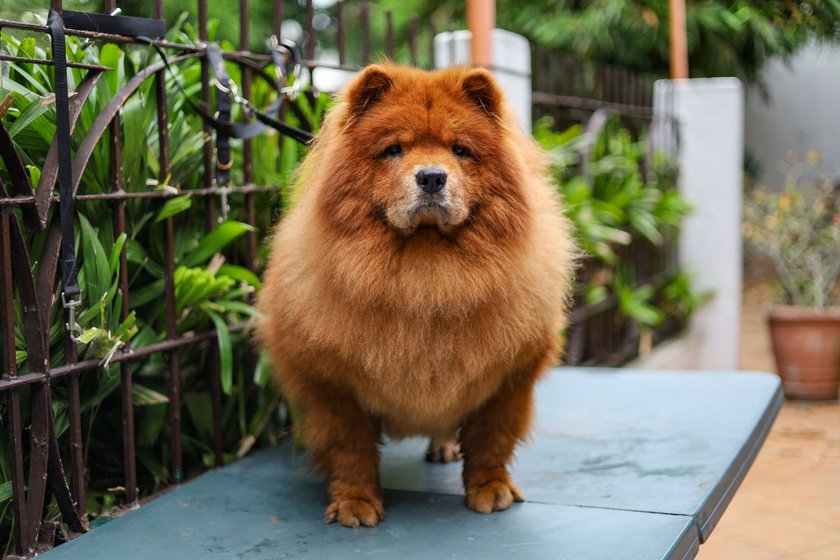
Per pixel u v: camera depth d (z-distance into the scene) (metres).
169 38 3.98
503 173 3.04
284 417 4.49
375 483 3.27
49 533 2.99
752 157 15.03
